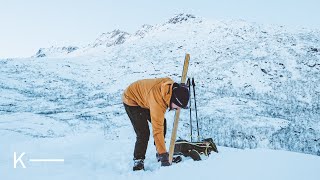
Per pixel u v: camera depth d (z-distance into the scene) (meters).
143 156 4.31
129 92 4.29
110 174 4.09
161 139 3.99
